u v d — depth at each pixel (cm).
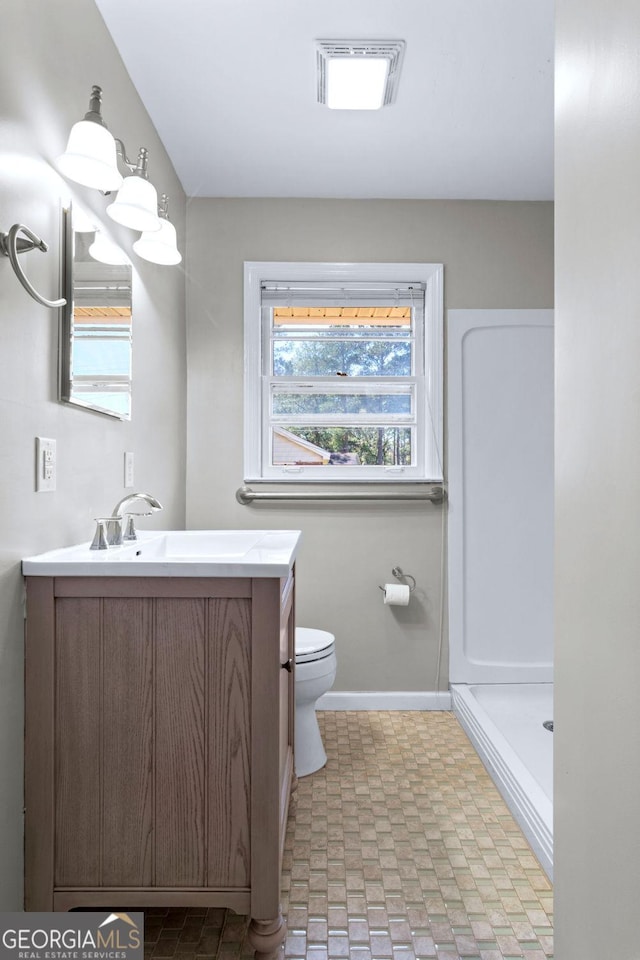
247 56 193
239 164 257
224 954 132
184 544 197
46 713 126
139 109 212
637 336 85
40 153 134
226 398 284
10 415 121
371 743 244
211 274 284
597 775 97
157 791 127
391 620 284
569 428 108
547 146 245
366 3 172
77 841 127
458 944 135
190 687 127
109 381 174
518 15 177
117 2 170
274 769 127
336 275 287
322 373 296
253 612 127
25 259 127
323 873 160
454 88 209
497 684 286
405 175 267
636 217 85
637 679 85
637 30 84
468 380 288
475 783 211
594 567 98
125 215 154
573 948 106
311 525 283
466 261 288
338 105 216
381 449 296
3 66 119
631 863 86
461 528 286
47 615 126
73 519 153
